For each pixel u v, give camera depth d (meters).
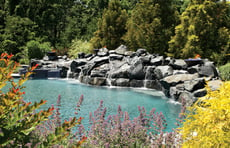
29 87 14.80
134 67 15.38
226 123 2.27
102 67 17.11
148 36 20.44
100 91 13.81
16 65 1.93
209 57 18.31
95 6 46.19
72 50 27.83
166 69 13.44
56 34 45.94
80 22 40.47
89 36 34.72
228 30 20.12
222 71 12.91
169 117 8.15
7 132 1.67
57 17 43.78
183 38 19.16
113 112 8.81
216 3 19.70
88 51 26.48
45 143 1.67
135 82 15.39
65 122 1.73
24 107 1.85
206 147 2.33
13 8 40.84
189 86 10.16
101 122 4.45
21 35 35.03
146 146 4.11
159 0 21.64
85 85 16.28
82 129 4.50
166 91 12.05
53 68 20.91
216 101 2.43
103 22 24.94
